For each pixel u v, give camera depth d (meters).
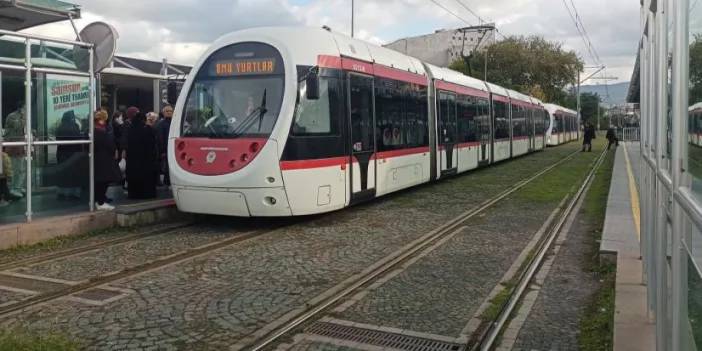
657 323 4.09
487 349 5.14
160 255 8.70
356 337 5.46
